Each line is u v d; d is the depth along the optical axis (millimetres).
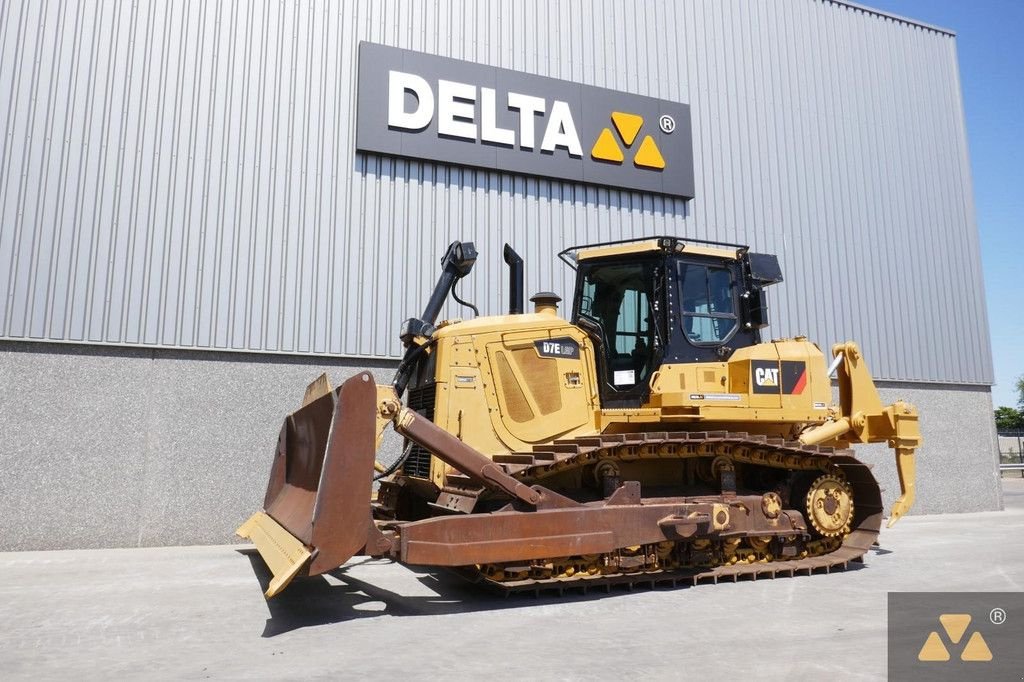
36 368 7773
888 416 7441
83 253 8016
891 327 12539
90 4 8383
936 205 13477
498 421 6031
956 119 14078
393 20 9820
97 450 7887
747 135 12000
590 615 4777
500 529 5117
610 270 6742
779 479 6852
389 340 9227
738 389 6328
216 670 3547
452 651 3893
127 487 7957
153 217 8344
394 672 3504
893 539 8602
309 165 9148
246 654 3848
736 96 12031
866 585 5781
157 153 8453
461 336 6133
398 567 6699
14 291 7711
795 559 6484
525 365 6207
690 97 11648
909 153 13406
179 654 3852
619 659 3721
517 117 10281
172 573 6340
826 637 4168
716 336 6527
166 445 8156
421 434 5172
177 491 8141
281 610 4941
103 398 7977
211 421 8367
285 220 8930
